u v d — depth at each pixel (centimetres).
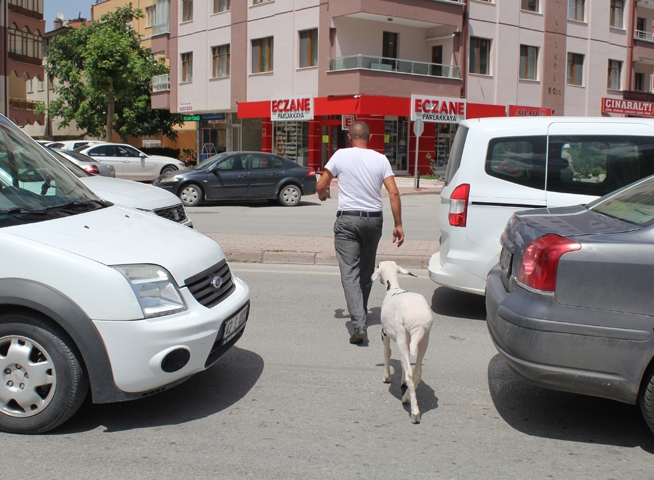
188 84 3722
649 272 376
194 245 462
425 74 3027
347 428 422
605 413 451
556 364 390
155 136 4772
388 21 3041
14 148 511
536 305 394
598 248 385
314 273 905
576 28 3603
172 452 384
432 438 409
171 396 472
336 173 604
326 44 2975
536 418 442
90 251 402
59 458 373
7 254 394
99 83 3491
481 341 614
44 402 396
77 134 5134
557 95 3566
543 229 418
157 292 402
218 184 1823
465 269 647
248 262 981
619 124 638
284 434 411
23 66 4550
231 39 3434
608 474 365
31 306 385
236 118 3684
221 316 428
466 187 646
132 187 841
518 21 3369
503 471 366
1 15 3959
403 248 1020
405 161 3262
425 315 429
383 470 365
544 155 634
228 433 411
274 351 576
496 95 3328
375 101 2872
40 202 465
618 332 379
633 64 3922
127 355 387
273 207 1859
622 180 629
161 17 4041
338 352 576
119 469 362
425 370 534
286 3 3136
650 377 378
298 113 3086
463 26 3164
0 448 384
